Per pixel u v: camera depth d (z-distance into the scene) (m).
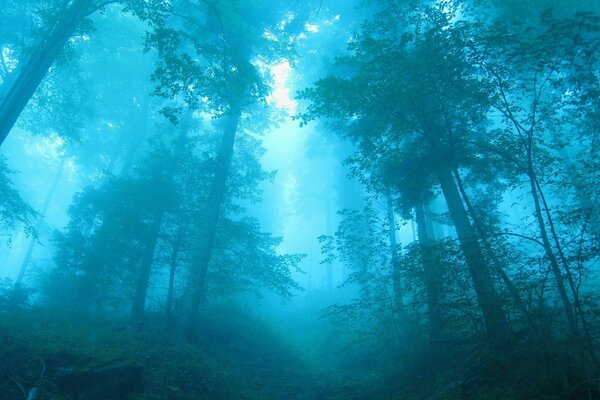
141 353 8.74
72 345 8.05
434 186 10.26
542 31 9.62
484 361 6.26
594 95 6.55
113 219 14.01
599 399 4.39
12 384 5.93
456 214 8.88
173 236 14.29
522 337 6.10
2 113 10.54
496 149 7.51
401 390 8.02
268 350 13.85
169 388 7.59
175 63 9.04
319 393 9.89
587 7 9.54
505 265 6.64
